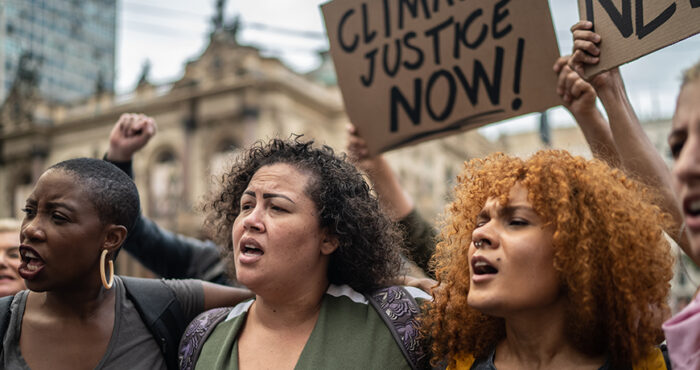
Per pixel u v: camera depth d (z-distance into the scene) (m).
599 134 1.98
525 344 1.52
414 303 1.86
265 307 1.85
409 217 2.62
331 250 1.89
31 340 1.77
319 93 21.64
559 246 1.43
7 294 2.43
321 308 1.85
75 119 22.80
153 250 2.77
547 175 1.49
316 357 1.73
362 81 2.68
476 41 2.40
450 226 1.74
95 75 42.28
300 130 20.16
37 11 40.12
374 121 2.65
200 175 19.56
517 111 2.30
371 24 2.66
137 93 21.77
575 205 1.47
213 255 2.94
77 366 1.77
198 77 20.33
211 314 1.95
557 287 1.46
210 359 1.79
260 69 19.67
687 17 1.71
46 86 39.06
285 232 1.76
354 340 1.76
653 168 1.80
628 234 1.45
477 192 1.62
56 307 1.79
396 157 22.34
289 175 1.83
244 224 1.78
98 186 1.75
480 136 28.08
